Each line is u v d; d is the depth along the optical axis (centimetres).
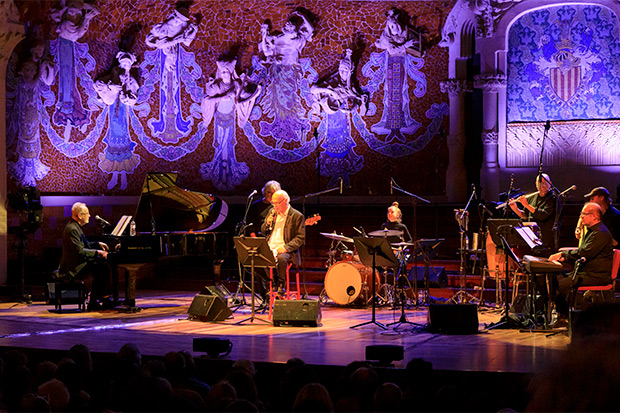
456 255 1173
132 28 1384
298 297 851
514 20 1273
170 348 591
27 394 368
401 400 326
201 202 944
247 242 734
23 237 1036
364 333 684
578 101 1262
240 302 914
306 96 1367
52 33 1362
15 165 1336
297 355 555
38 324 756
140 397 310
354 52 1355
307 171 1370
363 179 1353
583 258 668
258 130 1380
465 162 1318
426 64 1332
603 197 779
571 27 1261
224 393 326
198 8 1380
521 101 1289
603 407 83
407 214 1228
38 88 1356
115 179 1388
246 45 1380
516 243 696
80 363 437
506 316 713
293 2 1361
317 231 1246
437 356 550
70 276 874
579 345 88
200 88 1387
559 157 1265
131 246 849
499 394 484
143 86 1388
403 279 923
